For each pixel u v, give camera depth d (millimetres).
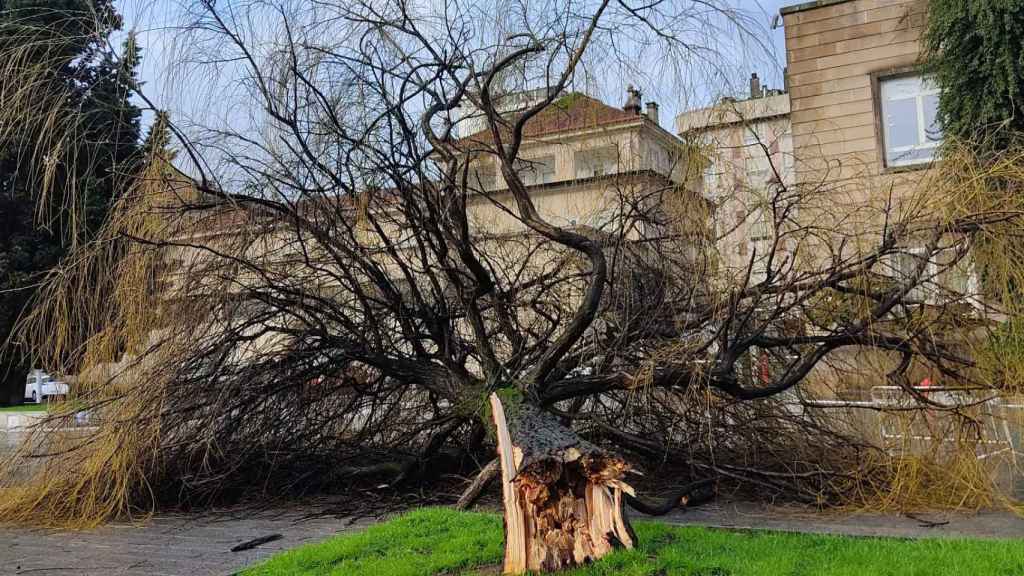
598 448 4270
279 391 6887
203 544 5309
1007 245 5660
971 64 11508
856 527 5246
